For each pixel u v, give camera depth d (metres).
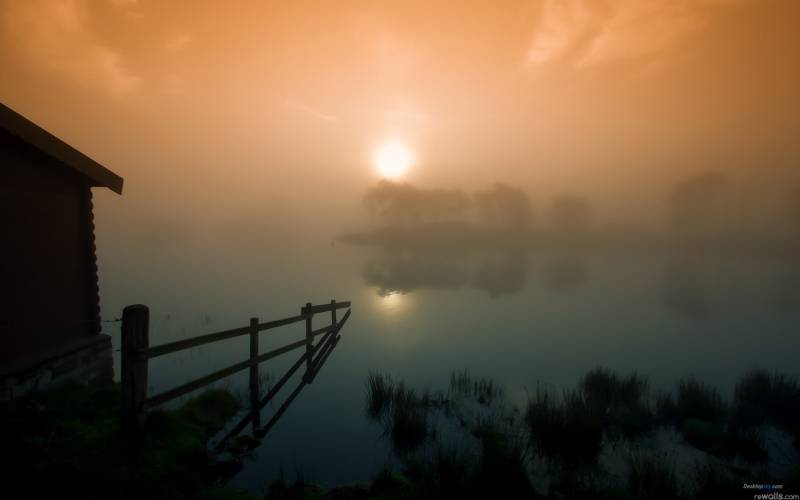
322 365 10.79
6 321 5.59
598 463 5.73
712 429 6.43
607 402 7.59
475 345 12.60
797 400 7.18
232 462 5.62
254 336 7.96
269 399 8.30
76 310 7.05
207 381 6.40
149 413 5.72
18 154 5.88
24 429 4.75
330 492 4.88
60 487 3.83
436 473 5.20
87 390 6.51
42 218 6.32
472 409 7.73
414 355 11.65
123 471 4.30
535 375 9.76
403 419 6.71
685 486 5.09
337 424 7.13
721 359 10.83
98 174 7.05
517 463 5.25
